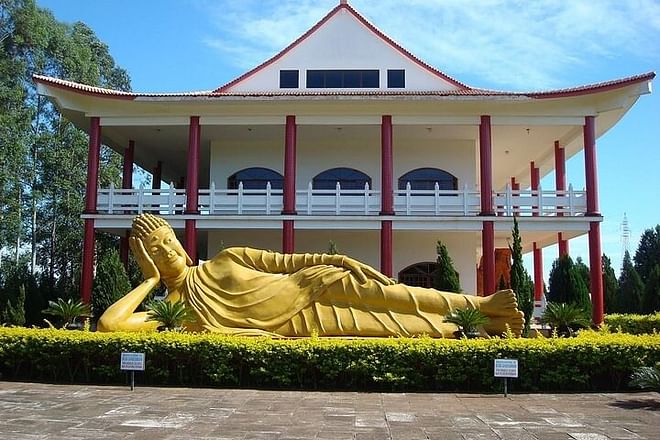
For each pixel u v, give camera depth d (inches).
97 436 301.7
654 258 1643.7
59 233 1519.4
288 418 345.7
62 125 1496.1
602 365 450.0
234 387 448.5
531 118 908.6
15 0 1309.1
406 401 400.8
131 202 922.1
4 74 1285.7
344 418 346.9
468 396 421.4
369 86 1072.8
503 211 924.6
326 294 541.6
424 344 452.8
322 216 897.5
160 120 927.0
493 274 878.4
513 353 444.8
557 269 844.0
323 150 1061.8
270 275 554.6
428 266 1027.9
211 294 548.7
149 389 437.4
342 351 447.2
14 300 866.8
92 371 468.4
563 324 614.5
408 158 1059.9
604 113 914.7
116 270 804.0
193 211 902.4
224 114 922.7
